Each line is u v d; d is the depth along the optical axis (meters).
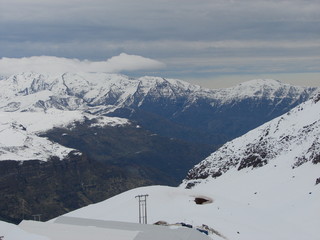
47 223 195.12
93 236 177.00
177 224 198.50
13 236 153.25
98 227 188.00
